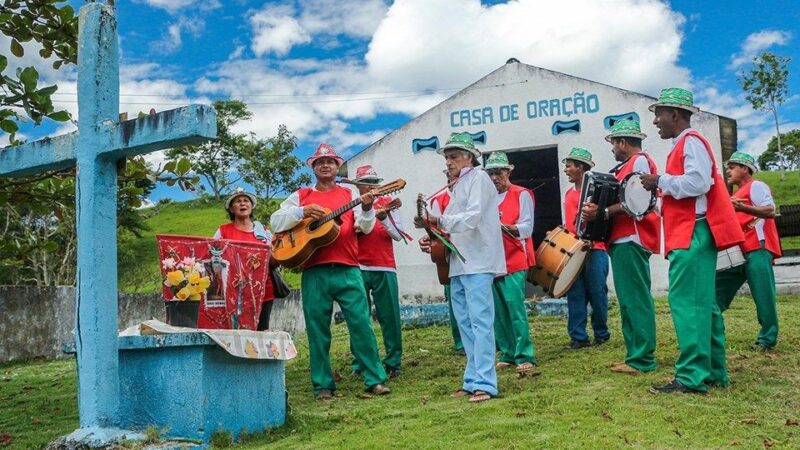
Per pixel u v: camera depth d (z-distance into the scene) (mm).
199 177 6305
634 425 4359
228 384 4762
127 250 34938
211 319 5668
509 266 7000
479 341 5465
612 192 6152
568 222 7980
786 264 13695
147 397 4672
